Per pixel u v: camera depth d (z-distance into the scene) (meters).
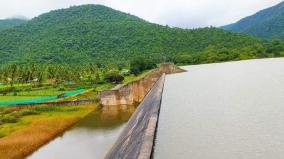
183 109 52.31
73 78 140.88
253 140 31.53
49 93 116.12
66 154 49.84
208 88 85.50
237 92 73.50
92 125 69.00
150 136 23.08
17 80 147.12
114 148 36.53
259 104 54.56
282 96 62.28
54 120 74.69
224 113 47.50
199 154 27.80
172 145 30.14
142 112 41.75
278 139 31.48
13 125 71.75
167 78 118.44
